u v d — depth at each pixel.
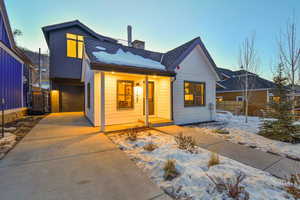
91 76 6.75
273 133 4.78
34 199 1.74
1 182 2.08
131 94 6.93
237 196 1.80
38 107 10.60
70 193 1.86
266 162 3.00
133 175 2.34
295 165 2.88
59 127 5.97
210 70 8.33
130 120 6.87
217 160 2.75
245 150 3.69
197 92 7.88
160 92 7.52
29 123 6.86
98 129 5.61
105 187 2.01
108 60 5.32
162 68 6.54
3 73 6.68
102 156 3.10
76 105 12.66
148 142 4.08
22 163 2.71
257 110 10.45
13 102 7.82
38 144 3.83
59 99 11.98
